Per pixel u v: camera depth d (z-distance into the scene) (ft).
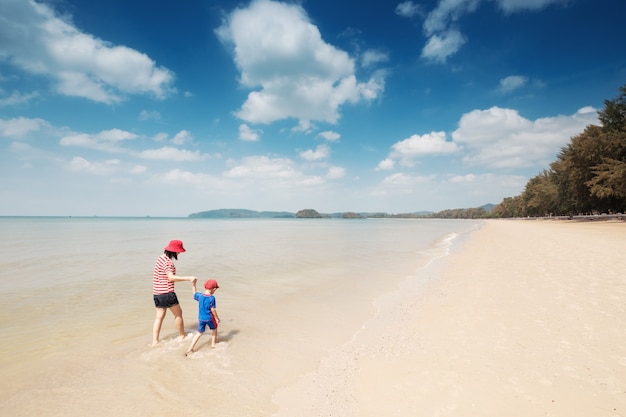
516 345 17.95
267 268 48.85
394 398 13.67
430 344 19.22
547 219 311.88
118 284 37.86
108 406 13.47
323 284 37.76
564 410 11.98
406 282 38.60
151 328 23.39
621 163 133.39
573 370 14.84
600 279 31.96
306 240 107.96
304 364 17.49
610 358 15.80
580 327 19.88
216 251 72.69
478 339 19.29
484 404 12.68
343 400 13.85
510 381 14.26
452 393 13.66
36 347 19.69
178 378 15.96
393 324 23.61
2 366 17.10
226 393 14.60
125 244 90.12
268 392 14.71
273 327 23.43
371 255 65.26
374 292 33.86
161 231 174.91
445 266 49.93
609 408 11.96
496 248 70.79
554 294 27.66
